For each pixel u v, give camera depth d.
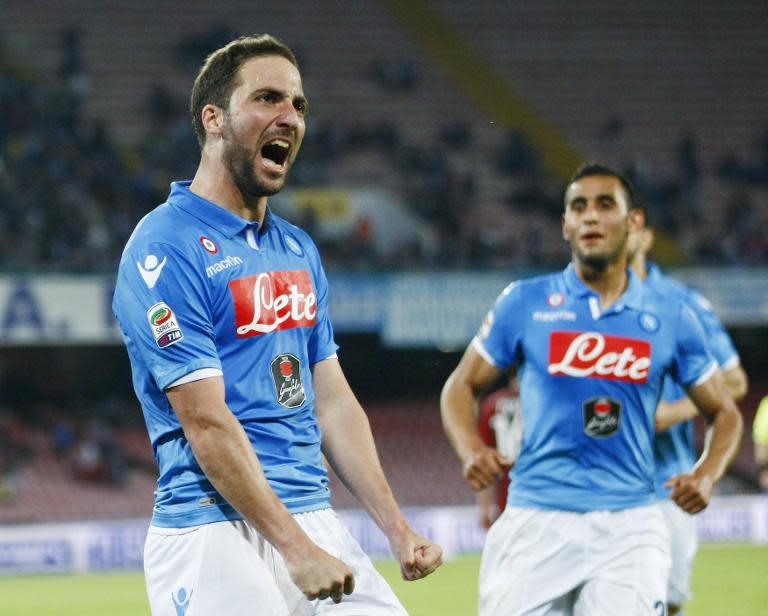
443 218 96.44
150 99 103.38
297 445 13.21
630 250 24.42
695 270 84.88
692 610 43.19
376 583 13.65
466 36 117.12
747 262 85.44
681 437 24.73
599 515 19.97
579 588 20.11
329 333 14.27
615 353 20.22
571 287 20.69
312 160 99.38
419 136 106.94
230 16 112.38
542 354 20.52
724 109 114.25
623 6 121.38
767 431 34.94
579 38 118.25
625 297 20.47
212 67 13.09
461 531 68.19
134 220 89.19
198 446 12.18
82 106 101.31
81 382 97.44
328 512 13.47
